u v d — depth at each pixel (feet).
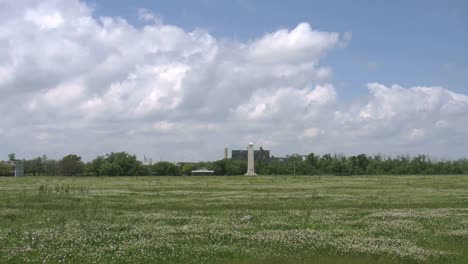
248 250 60.75
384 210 112.88
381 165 532.32
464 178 340.59
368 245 64.75
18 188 194.29
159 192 174.09
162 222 87.25
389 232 78.43
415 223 87.76
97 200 133.49
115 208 115.24
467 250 64.08
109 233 71.41
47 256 55.36
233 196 155.33
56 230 74.23
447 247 66.08
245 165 570.46
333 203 131.64
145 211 108.47
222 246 62.75
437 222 90.17
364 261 56.13
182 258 55.88
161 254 57.72
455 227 84.28
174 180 317.01
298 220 93.20
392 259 57.67
